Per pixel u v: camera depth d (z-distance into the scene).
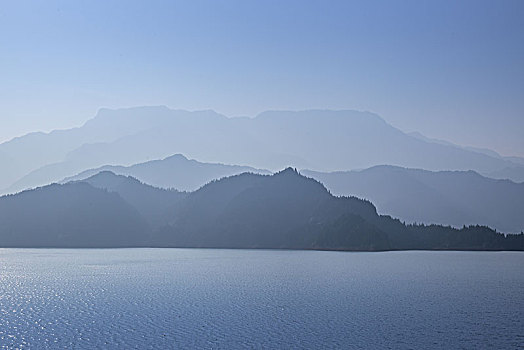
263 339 93.06
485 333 98.88
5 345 87.50
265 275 185.88
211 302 130.25
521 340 93.75
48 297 134.75
